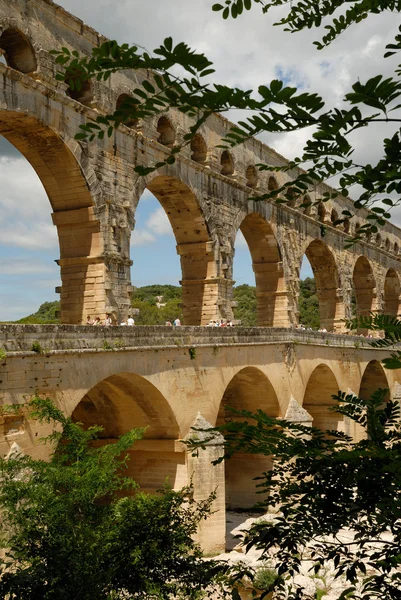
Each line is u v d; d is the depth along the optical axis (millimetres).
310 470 7918
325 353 56000
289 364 49250
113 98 39438
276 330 47781
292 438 8219
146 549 17688
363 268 85062
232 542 39375
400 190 6754
